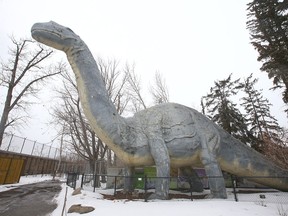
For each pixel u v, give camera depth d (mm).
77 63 8430
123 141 8414
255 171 10312
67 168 38500
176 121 9172
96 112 8188
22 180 22422
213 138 9500
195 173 11680
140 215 5977
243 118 20688
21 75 17984
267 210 6496
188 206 6695
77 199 8484
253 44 12117
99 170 19875
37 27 7918
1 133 16531
